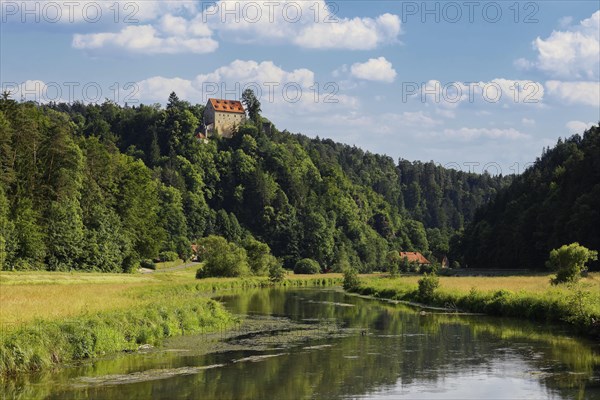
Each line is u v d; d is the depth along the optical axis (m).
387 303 90.94
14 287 80.69
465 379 36.31
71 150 139.62
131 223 154.38
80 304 53.78
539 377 36.62
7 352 36.34
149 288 89.69
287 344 49.28
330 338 52.75
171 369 39.00
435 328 58.81
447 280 110.44
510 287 84.62
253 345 48.66
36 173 131.88
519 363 40.88
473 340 50.78
